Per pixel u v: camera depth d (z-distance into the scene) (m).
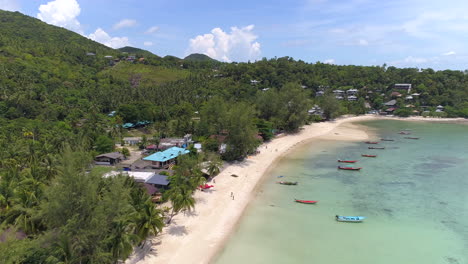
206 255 42.62
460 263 40.88
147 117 134.88
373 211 57.06
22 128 95.00
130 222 38.22
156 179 62.22
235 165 85.75
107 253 31.89
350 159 94.81
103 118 127.38
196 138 106.62
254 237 47.81
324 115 182.12
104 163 79.00
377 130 150.12
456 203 60.28
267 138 118.88
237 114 87.12
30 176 52.31
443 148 109.69
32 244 30.14
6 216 37.66
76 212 32.16
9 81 128.25
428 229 50.09
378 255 42.84
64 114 123.12
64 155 36.06
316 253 43.44
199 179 59.53
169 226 49.47
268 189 68.88
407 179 75.19
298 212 56.84
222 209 57.22
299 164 89.44
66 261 30.00
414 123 173.38
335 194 65.69
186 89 185.00
